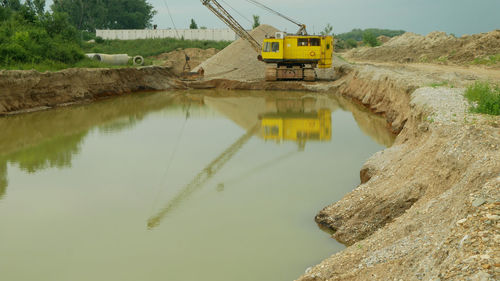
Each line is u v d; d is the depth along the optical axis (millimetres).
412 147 11211
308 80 40750
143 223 10117
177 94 39188
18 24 39344
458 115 11203
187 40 71812
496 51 38844
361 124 23094
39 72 27828
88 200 11688
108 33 76438
